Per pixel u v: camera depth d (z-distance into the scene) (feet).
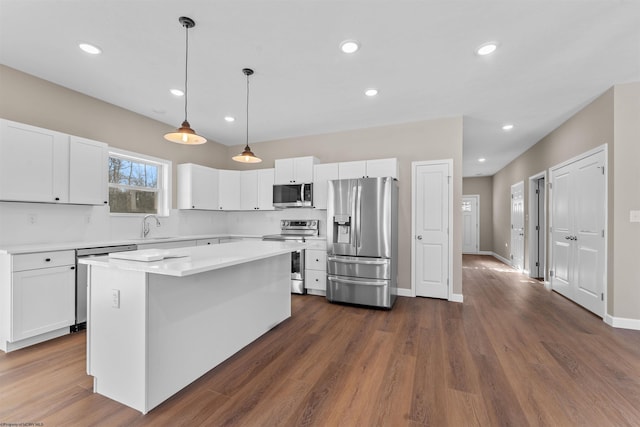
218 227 17.44
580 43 7.56
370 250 12.00
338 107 11.99
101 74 9.29
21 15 6.52
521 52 8.02
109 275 5.76
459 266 12.80
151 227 13.33
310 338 8.82
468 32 7.16
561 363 7.27
